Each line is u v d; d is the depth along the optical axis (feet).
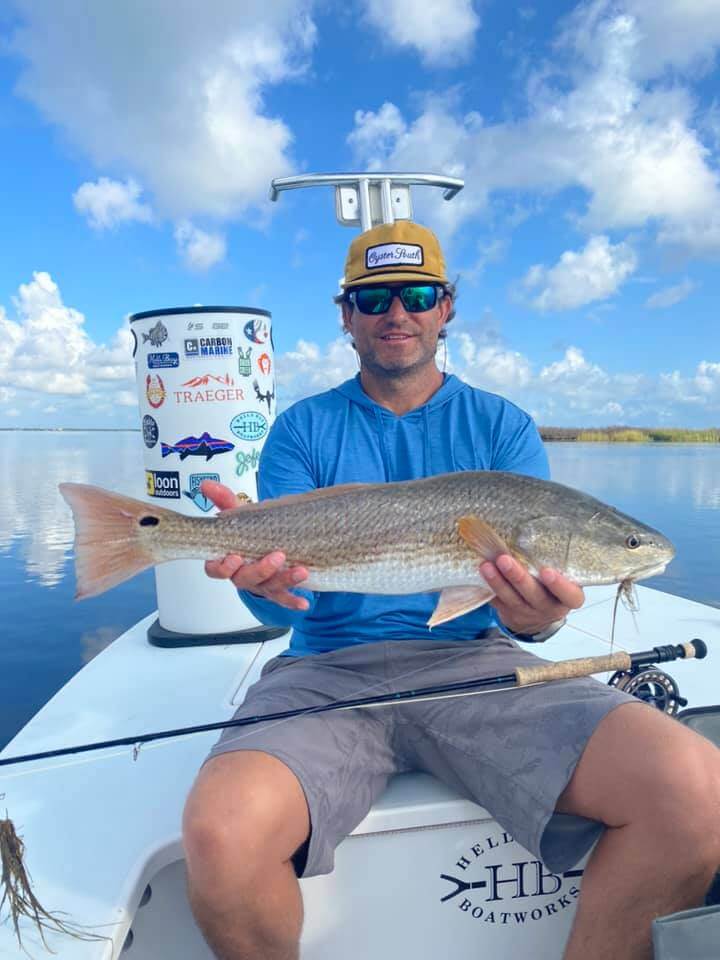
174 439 4.65
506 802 2.34
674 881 2.02
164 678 3.95
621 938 2.05
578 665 2.57
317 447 3.31
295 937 2.16
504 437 3.27
